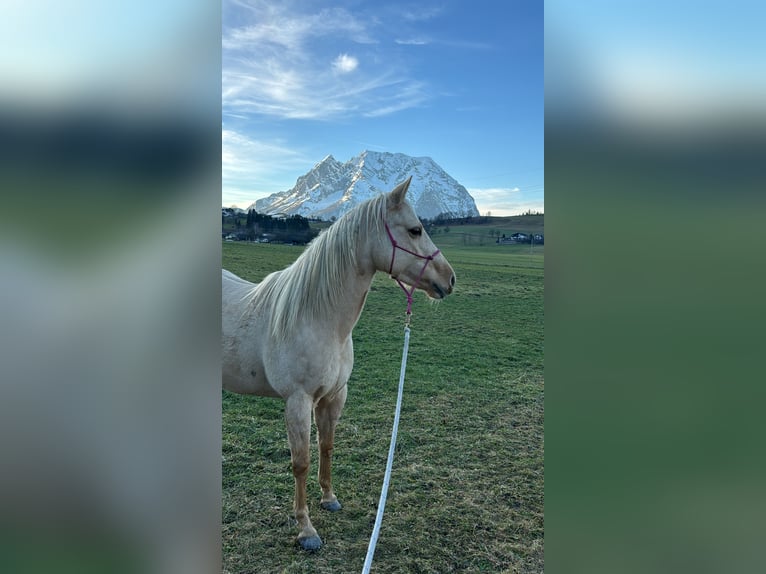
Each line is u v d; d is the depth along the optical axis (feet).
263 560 6.92
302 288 6.95
